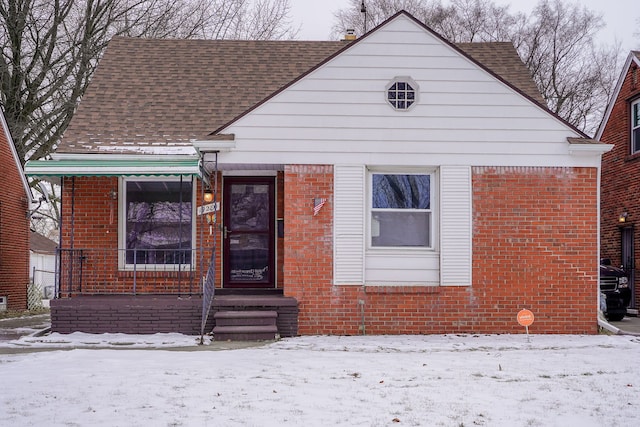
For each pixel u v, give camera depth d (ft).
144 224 45.03
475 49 58.59
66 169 39.19
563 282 41.98
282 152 41.63
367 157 41.83
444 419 20.80
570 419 21.03
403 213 42.75
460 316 41.73
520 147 42.09
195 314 40.75
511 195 42.06
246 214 46.52
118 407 21.88
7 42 82.89
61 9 86.43
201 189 44.52
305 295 41.42
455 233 41.81
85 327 40.29
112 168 39.29
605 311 51.75
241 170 45.32
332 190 41.73
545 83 118.21
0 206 67.92
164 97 50.06
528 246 42.04
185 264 44.75
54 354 33.45
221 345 37.14
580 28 118.52
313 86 41.93
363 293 41.57
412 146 41.93
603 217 66.64
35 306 77.97
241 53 56.18
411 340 38.81
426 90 42.09
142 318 40.52
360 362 30.73
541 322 41.81
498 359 31.94
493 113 42.11
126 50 54.95
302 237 41.57
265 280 46.21
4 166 69.21
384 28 42.16
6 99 83.46
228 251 46.21
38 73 86.79
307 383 25.79
